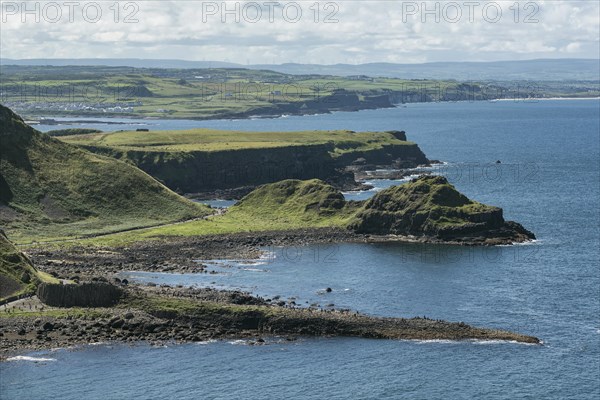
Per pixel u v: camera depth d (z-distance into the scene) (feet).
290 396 645.10
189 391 650.43
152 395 643.04
